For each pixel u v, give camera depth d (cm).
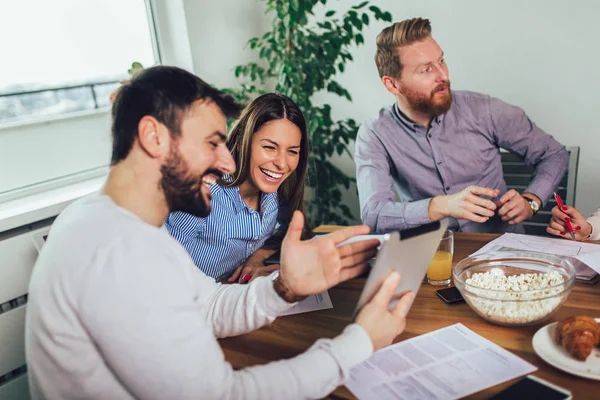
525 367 82
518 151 185
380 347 83
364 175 187
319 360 76
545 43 226
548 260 105
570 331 81
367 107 280
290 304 96
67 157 207
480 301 96
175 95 75
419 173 187
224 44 267
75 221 73
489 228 179
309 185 246
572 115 229
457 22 243
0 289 156
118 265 67
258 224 151
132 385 68
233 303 102
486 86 245
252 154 141
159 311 67
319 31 278
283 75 233
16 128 189
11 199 188
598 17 212
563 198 184
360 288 120
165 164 76
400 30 168
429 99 169
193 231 142
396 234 75
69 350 70
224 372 72
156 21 243
